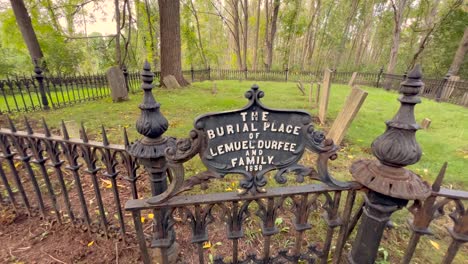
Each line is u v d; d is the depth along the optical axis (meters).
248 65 32.03
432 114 7.23
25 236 2.06
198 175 1.28
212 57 24.19
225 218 1.44
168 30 11.24
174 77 11.61
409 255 1.50
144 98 1.35
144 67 1.29
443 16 16.17
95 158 1.76
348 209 1.54
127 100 8.02
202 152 1.23
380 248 1.99
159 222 1.39
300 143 1.31
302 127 1.28
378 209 1.37
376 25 27.86
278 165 1.34
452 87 9.98
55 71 14.98
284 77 18.77
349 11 23.25
